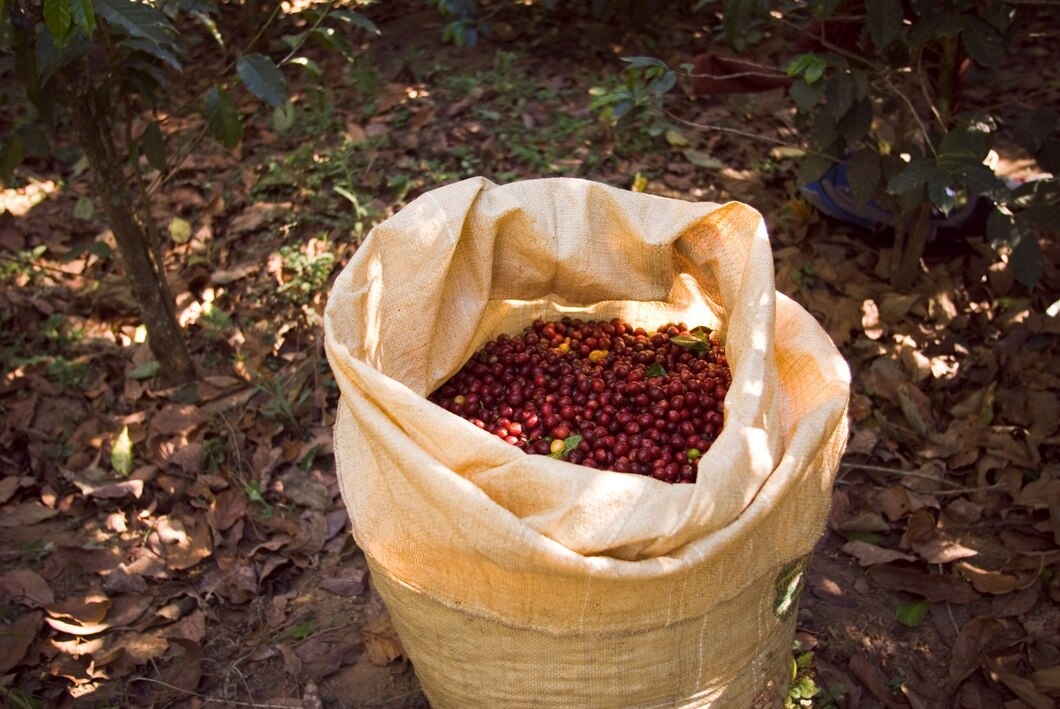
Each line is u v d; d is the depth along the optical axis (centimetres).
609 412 232
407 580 185
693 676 187
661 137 394
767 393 180
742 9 301
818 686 228
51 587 258
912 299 317
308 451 290
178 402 310
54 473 289
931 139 292
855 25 304
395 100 420
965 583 246
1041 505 259
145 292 299
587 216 231
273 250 357
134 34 220
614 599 170
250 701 231
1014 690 222
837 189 341
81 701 231
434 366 232
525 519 167
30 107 448
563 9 484
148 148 280
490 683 190
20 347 334
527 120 400
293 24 484
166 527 271
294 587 258
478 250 226
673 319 266
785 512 183
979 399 288
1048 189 270
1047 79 424
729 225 217
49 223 384
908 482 274
